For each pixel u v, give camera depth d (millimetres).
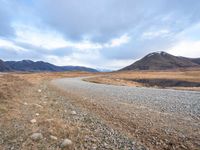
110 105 13133
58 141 5867
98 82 47406
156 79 77000
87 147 5617
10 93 13227
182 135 7191
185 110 11945
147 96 19125
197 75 104250
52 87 26688
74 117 9023
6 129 6578
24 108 9891
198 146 6199
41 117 8320
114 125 8141
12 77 30172
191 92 25078
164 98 17922
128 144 6039
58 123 7539
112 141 6215
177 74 116375
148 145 6121
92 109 11445
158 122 8953
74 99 15320
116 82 50062
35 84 29031
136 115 10273
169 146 6148
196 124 8703
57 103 12680
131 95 19516
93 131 7113
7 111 8719
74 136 6406
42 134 6285
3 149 5121
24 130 6566
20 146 5352
